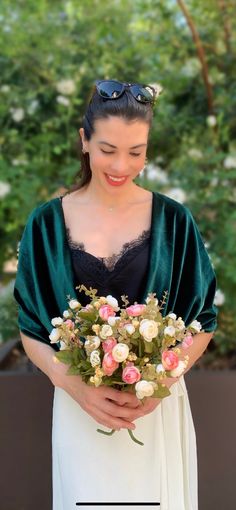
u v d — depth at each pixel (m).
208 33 3.68
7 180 3.52
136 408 1.52
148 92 1.51
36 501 2.54
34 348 1.69
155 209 1.68
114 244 1.64
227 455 2.60
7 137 3.56
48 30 3.62
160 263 1.63
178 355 1.46
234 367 3.35
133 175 1.57
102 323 1.43
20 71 3.59
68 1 3.69
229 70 3.67
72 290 1.61
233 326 3.42
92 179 1.67
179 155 3.62
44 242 1.67
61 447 1.67
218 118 3.49
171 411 1.69
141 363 1.41
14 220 3.61
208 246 3.30
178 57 3.71
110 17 3.66
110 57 3.63
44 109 3.60
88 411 1.54
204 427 2.65
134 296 1.62
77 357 1.45
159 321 1.42
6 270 3.87
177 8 3.69
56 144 3.59
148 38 3.71
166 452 1.69
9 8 3.64
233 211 3.43
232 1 3.62
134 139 1.49
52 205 1.71
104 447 1.64
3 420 2.61
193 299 1.67
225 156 3.42
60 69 3.59
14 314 3.38
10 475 2.56
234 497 2.54
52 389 2.65
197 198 3.41
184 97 3.70
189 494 1.74
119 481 1.64
